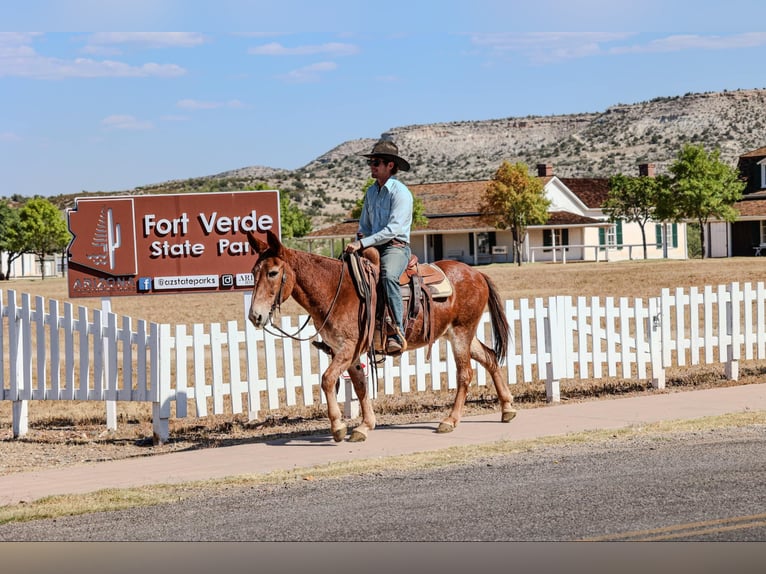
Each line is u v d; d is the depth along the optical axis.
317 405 13.58
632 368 16.19
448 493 7.99
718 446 9.66
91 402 14.75
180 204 13.66
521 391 14.30
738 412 11.76
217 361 11.84
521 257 66.44
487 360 11.67
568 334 13.66
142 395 11.45
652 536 6.63
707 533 6.66
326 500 7.90
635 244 66.69
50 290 50.09
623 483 8.13
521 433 10.87
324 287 10.23
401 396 14.16
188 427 12.34
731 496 7.58
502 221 62.69
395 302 10.41
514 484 8.23
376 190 10.71
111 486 8.75
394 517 7.29
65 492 8.54
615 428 10.95
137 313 32.06
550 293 35.00
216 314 31.20
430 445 10.33
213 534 7.02
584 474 8.54
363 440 10.71
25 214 85.31
